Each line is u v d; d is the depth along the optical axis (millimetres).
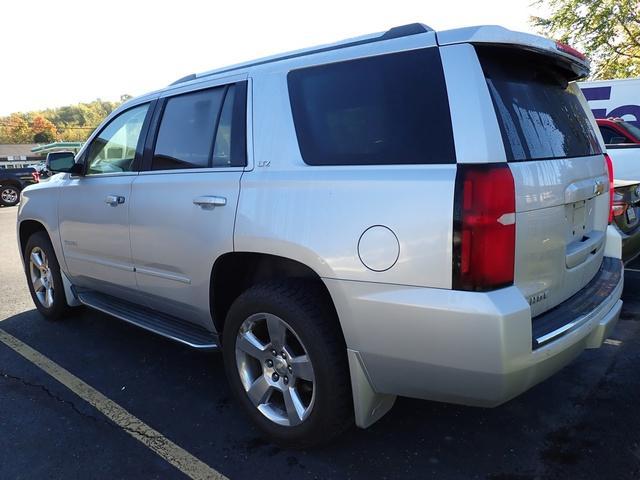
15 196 19500
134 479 2609
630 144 8125
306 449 2789
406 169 2238
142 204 3404
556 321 2391
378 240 2242
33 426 3100
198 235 3006
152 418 3168
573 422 2984
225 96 3078
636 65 18406
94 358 4051
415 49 2330
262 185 2689
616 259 3314
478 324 2045
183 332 3422
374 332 2297
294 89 2729
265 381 2816
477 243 2049
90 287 4371
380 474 2588
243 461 2730
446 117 2189
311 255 2434
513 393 2158
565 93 2951
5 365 3947
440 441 2848
